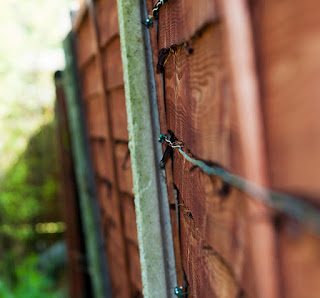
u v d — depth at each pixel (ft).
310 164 2.14
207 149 3.65
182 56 4.16
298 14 2.19
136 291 6.53
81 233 10.98
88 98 8.52
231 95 2.95
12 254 16.66
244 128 2.69
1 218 17.01
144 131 5.21
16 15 21.09
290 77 2.28
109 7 6.16
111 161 6.95
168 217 5.25
